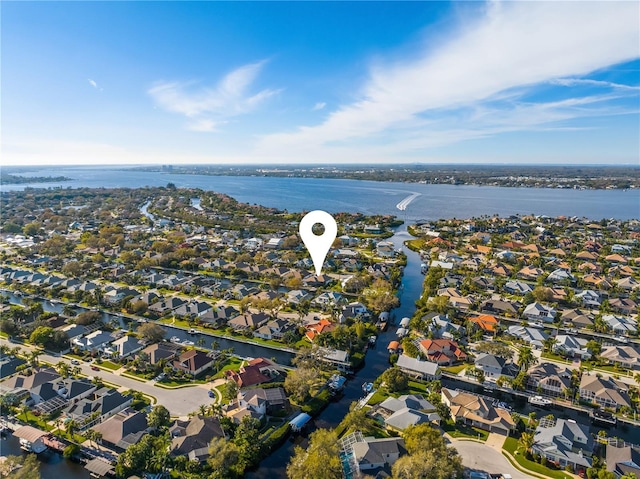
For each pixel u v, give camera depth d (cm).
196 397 10231
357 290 18825
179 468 7619
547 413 10025
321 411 9944
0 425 9131
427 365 11556
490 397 10706
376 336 14150
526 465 8088
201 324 14888
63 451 8244
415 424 8881
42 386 10100
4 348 12219
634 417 9744
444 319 14812
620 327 14762
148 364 11600
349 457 8000
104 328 14162
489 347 12375
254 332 14112
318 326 14012
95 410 9306
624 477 7300
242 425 8681
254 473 7969
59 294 17588
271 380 11025
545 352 13138
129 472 7550
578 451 8250
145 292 17488
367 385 10906
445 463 7181
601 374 11819
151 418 8812
